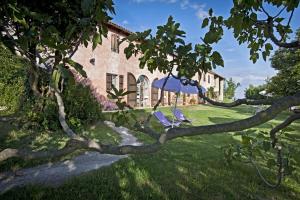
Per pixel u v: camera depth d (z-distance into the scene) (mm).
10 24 2166
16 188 5277
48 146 8227
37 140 8930
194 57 2441
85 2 1777
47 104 10305
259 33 2762
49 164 6785
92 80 21594
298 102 1269
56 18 2973
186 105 35719
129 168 6598
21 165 6395
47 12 2961
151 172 6430
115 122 2143
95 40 2076
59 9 2961
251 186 5980
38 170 6352
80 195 5043
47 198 4891
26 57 2051
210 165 7309
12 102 12797
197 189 5688
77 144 1477
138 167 6715
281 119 19406
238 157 4074
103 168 6527
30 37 1943
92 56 21562
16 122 10734
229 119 21734
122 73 25344
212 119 21266
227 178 6367
